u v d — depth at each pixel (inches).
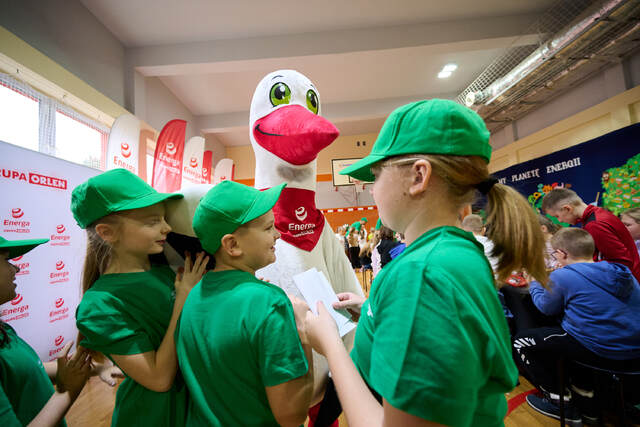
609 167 161.8
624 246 73.7
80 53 131.8
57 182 97.8
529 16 154.6
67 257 100.6
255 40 161.6
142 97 170.7
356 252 297.7
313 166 54.1
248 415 26.5
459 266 16.7
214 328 26.6
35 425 31.0
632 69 157.0
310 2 140.6
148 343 29.8
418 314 15.3
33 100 104.5
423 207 20.6
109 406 84.4
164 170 147.3
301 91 55.5
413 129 19.9
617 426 61.4
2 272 35.9
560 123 197.3
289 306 28.3
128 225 31.0
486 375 16.0
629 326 54.7
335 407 44.3
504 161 257.8
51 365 48.6
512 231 20.9
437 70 210.4
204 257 35.4
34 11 109.7
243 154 344.2
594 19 118.0
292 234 48.6
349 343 47.4
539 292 66.2
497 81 178.2
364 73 209.3
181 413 30.9
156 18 144.8
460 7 148.7
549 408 70.7
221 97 227.6
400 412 15.1
